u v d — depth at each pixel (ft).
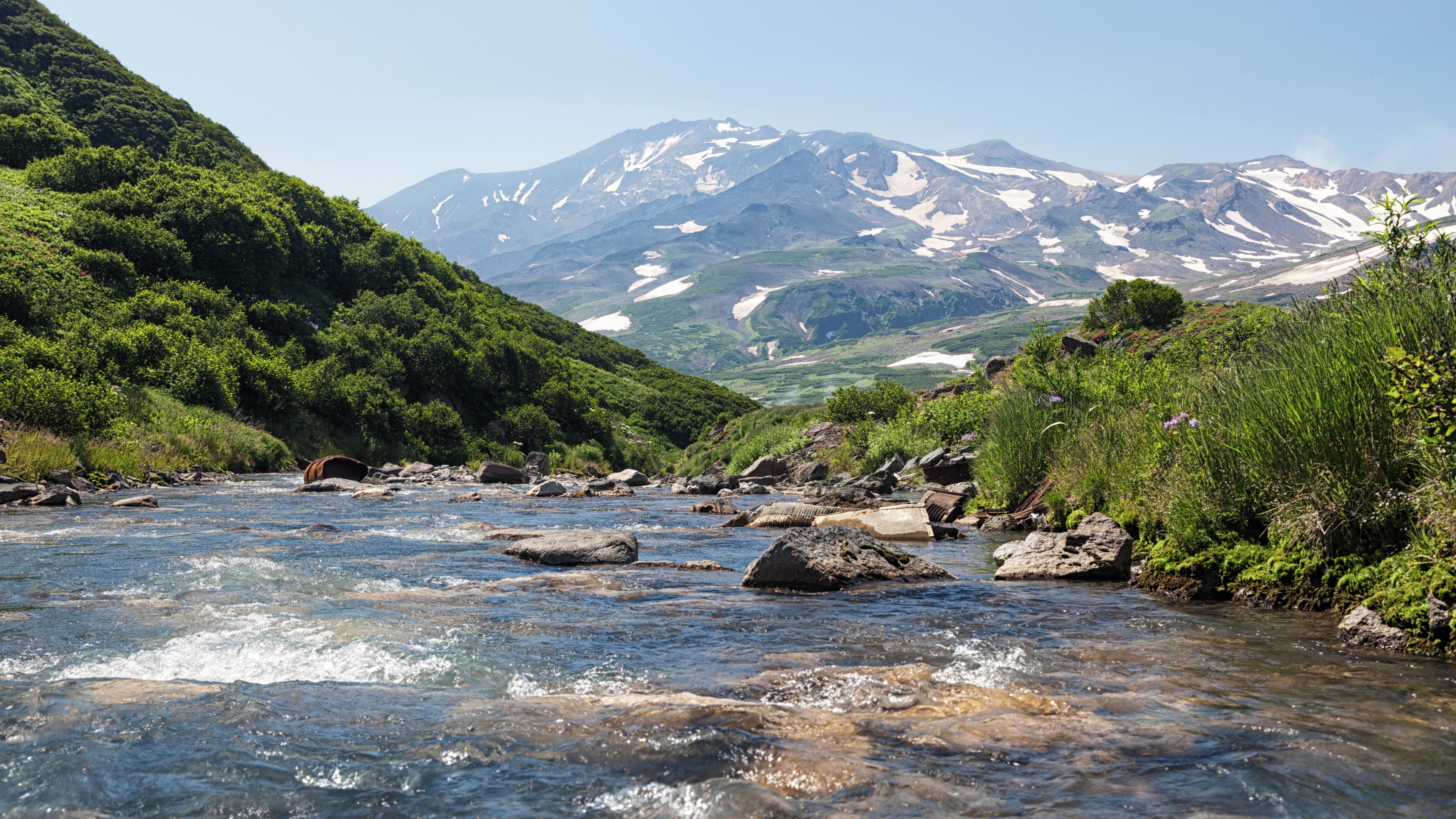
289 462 118.73
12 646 16.83
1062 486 37.68
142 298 135.95
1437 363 17.75
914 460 82.48
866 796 9.27
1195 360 42.70
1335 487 20.06
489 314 260.42
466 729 11.69
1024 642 17.69
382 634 18.33
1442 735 11.26
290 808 9.09
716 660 16.34
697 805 9.07
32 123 198.29
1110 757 10.52
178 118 260.21
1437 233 22.03
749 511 47.73
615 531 33.99
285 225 194.70
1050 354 66.08
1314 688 13.71
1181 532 24.59
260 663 15.74
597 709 12.59
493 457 163.43
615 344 329.11
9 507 51.11
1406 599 16.58
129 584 24.32
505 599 23.13
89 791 9.46
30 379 77.30
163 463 86.58
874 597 23.56
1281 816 8.71
